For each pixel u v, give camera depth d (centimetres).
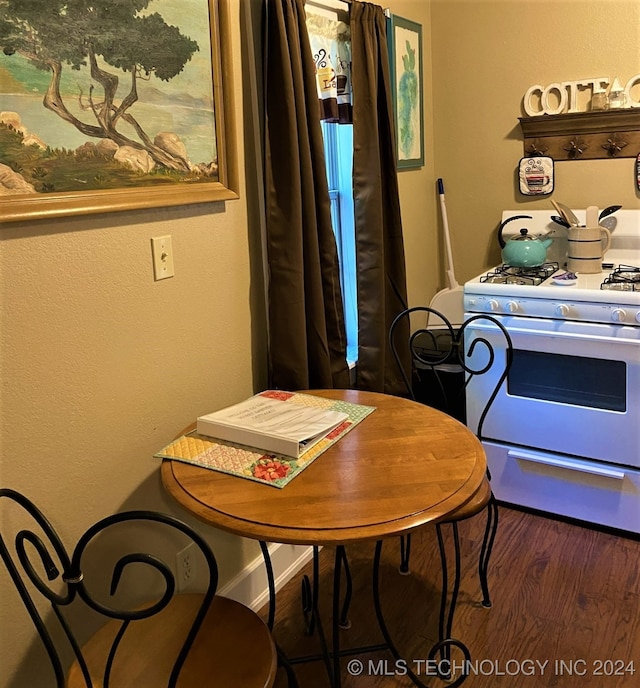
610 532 254
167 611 152
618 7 278
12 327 141
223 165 190
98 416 163
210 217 190
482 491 180
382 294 260
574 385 249
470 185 333
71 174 148
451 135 332
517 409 262
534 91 304
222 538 206
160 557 185
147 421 177
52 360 150
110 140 156
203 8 177
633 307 230
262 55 203
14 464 145
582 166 301
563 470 257
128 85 159
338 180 280
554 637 202
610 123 288
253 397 195
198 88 178
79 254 153
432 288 349
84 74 148
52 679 156
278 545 229
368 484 145
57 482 155
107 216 158
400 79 296
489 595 221
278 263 209
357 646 201
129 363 170
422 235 334
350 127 273
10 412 142
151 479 180
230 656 138
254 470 153
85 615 164
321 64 237
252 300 212
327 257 227
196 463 158
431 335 281
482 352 265
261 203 212
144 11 160
